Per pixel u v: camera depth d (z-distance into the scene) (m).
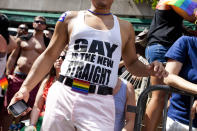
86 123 2.16
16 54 6.24
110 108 2.25
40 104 3.58
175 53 2.63
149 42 3.51
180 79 2.46
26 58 6.04
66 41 2.44
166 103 2.47
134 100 2.69
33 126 3.43
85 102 2.19
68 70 2.27
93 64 2.21
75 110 2.19
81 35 2.27
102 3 2.31
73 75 2.23
